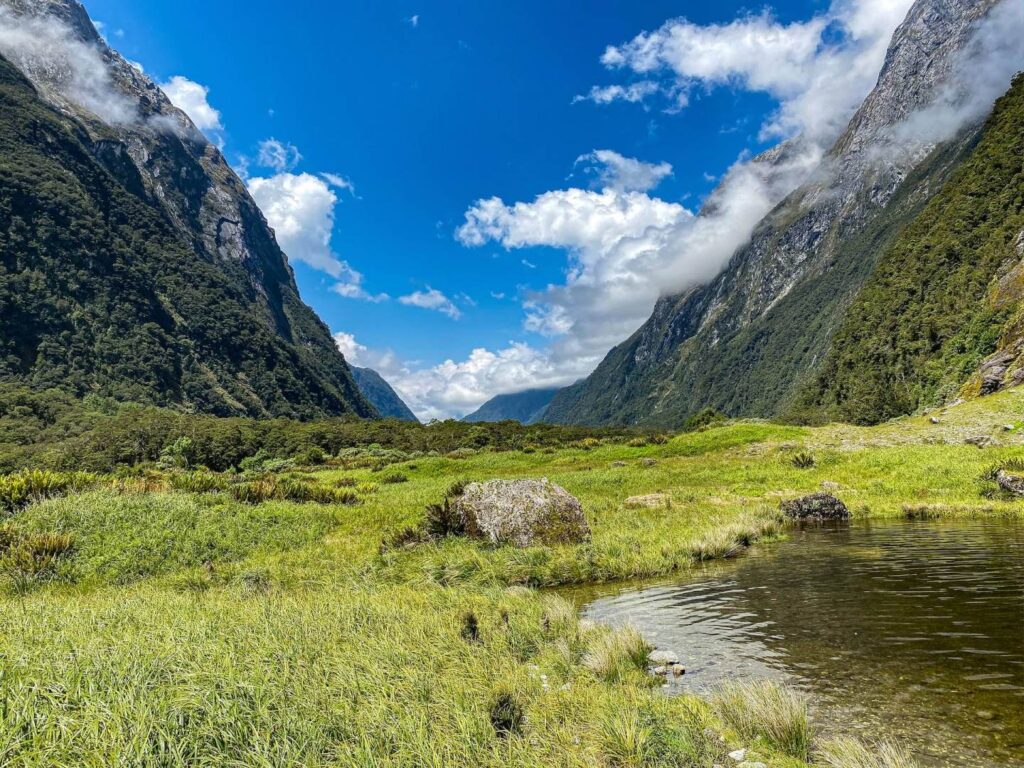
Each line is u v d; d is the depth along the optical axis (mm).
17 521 15969
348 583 12039
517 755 4168
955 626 6934
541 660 6867
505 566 13031
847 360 113688
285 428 89312
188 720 4316
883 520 17875
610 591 11102
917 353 88375
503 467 44156
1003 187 96000
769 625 7703
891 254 123438
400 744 4145
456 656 6543
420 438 77000
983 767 3955
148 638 6402
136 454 81938
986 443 27094
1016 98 104250
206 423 97250
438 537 15992
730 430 41656
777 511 19391
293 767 3842
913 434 31531
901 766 3938
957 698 5055
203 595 10812
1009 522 15547
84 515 16703
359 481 40500
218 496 21844
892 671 5766
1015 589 8438
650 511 20281
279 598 10039
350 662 5930
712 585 10602
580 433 72188
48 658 5465
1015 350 42156
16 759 3615
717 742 4684
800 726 4570
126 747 3664
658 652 6914
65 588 12609
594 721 4801
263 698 4746
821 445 32812
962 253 94812
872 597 8602
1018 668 5590
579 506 16484
